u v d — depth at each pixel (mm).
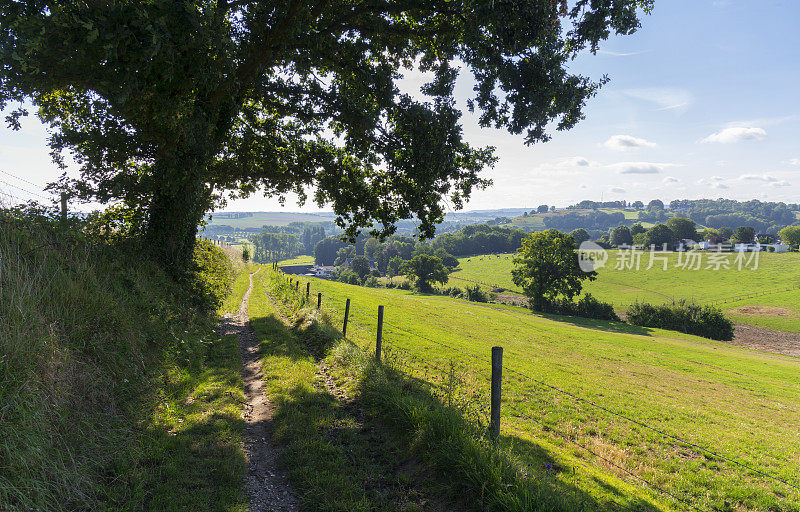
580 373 19016
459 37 12773
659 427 11664
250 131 16219
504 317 49250
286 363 9797
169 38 7914
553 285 71312
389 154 13602
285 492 4719
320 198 17266
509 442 6699
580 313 70562
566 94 11531
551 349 27281
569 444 9086
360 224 16266
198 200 13453
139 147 12672
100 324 6676
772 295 88688
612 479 6871
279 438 5926
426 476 4977
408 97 13141
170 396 6680
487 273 134375
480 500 4281
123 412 5520
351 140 14805
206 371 8797
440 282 114750
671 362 28516
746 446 10891
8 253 5699
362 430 6355
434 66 14367
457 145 12891
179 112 10062
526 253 72875
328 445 5613
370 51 14531
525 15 10258
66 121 13297
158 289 10789
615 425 11188
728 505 7312
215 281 20156
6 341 4168
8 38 7820
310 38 11617
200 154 12266
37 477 3521
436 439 5402
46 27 7367
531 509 4016
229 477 4750
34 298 5312
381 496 4590
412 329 22750
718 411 15172
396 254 176500
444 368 13797
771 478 8656
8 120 10438
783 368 33375
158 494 4207
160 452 4918
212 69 9281
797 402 19859
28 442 3586
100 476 4172
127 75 8062
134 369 6559
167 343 8703
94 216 10883
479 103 12375
